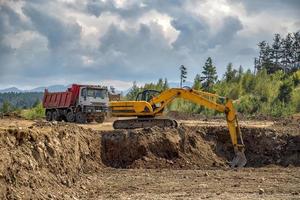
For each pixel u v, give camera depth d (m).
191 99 26.61
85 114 34.88
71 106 35.44
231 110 25.19
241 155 24.83
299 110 65.38
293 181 19.83
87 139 23.81
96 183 18.86
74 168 19.38
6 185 13.30
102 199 15.80
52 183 15.91
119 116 27.80
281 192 17.38
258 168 24.25
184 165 24.56
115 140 24.75
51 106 37.31
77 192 16.75
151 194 16.88
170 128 26.45
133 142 24.72
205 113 60.06
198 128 27.95
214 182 19.55
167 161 24.56
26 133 16.56
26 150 15.84
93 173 21.53
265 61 126.00
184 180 20.03
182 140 26.00
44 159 16.67
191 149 25.84
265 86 78.75
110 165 24.05
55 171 16.97
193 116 49.22
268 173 22.17
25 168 14.83
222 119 45.12
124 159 24.44
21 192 13.59
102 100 35.41
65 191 16.11
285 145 26.95
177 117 47.75
